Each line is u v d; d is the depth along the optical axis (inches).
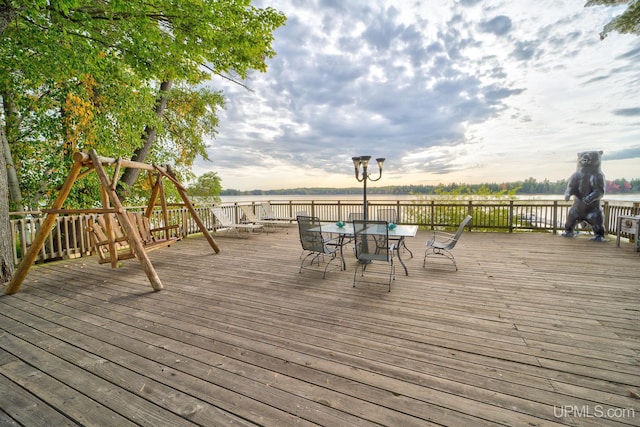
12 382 71.8
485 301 122.0
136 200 402.9
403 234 163.2
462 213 342.3
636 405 59.8
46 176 283.9
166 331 99.7
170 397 64.9
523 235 290.8
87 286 152.8
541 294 128.7
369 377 71.1
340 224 202.4
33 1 154.7
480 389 65.7
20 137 267.1
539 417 56.6
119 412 60.3
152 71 230.8
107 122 298.7
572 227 272.5
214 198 482.6
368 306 119.4
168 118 446.0
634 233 211.3
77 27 188.9
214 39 220.8
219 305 123.8
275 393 65.6
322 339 91.9
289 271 178.1
